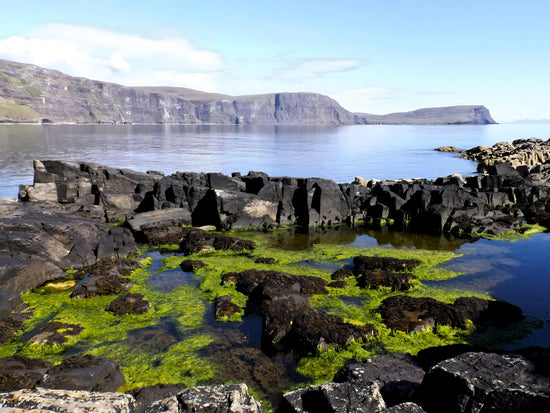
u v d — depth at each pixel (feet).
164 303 62.49
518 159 249.34
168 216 108.88
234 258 85.35
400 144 536.83
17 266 64.39
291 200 118.93
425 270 77.05
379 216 121.60
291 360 47.65
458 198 117.29
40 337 50.49
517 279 72.74
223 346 50.29
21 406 26.32
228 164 278.46
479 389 27.07
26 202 107.24
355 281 71.82
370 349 49.60
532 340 51.72
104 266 74.49
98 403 27.71
